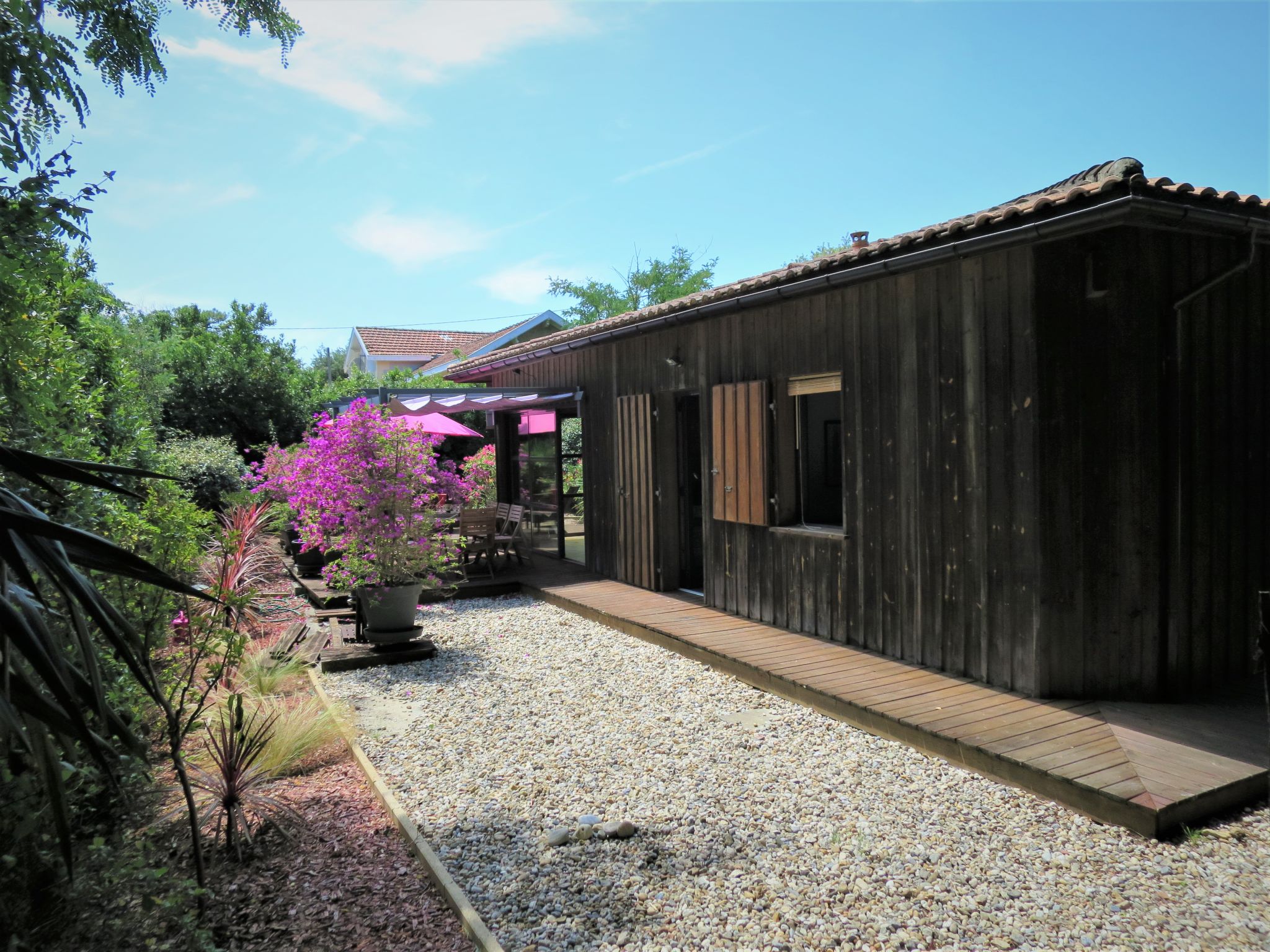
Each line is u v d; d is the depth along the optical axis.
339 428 7.17
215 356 19.88
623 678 6.16
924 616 5.63
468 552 10.55
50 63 2.79
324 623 8.14
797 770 4.34
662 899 3.11
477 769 4.53
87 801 3.00
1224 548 5.11
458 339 32.94
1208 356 4.98
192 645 3.81
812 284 5.98
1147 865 3.23
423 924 2.95
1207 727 4.34
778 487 6.97
